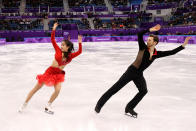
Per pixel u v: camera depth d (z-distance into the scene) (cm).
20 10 3959
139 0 4394
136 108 470
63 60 403
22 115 425
